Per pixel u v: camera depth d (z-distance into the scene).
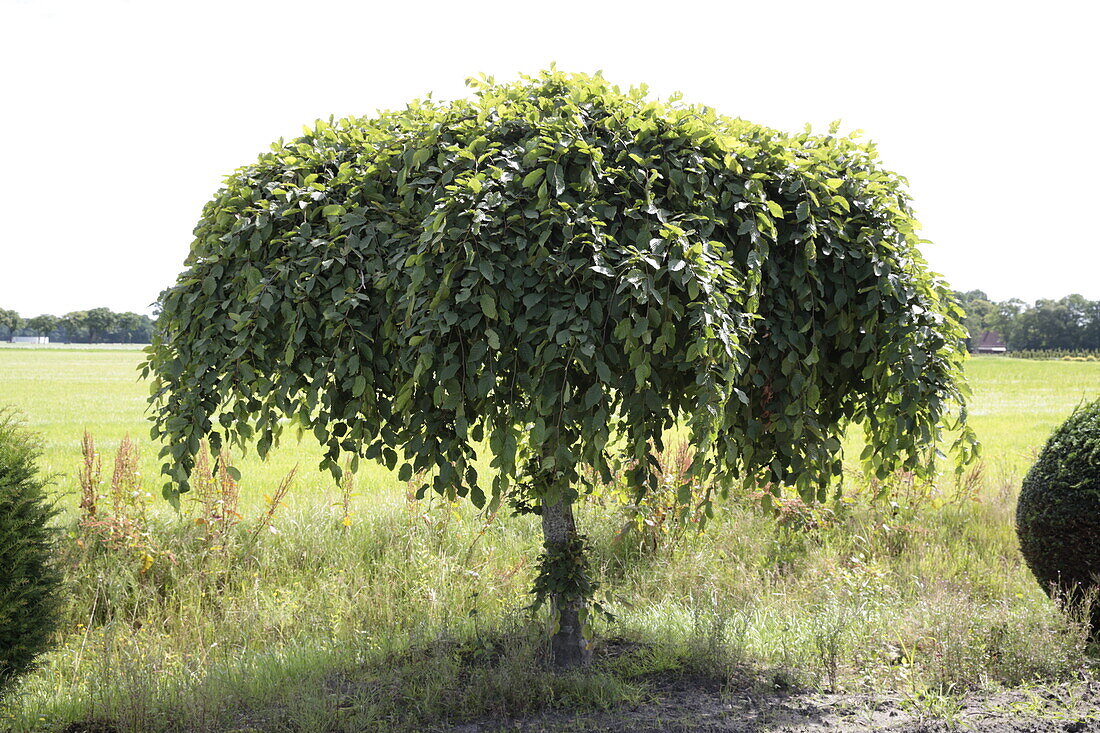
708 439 2.90
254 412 3.34
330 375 3.23
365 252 3.23
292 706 3.23
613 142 3.32
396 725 3.10
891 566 5.55
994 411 20.77
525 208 3.12
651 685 3.52
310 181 3.50
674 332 2.97
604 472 3.06
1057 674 3.61
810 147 3.83
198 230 3.61
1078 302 71.38
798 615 4.51
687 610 4.58
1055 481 4.32
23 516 3.19
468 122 3.46
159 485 7.81
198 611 4.47
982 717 3.16
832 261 3.49
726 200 3.24
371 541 5.62
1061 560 4.28
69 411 19.02
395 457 3.21
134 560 4.96
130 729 3.14
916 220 3.73
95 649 4.13
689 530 5.73
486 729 3.07
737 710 3.25
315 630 4.42
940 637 3.81
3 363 50.81
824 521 5.98
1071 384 35.25
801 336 3.37
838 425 4.11
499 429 3.02
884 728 3.07
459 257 2.98
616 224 3.11
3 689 3.17
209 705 3.32
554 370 2.95
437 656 3.68
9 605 3.04
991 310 80.31
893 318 3.41
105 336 103.88
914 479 6.35
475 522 5.89
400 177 3.27
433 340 3.01
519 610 4.26
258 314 3.16
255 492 7.42
